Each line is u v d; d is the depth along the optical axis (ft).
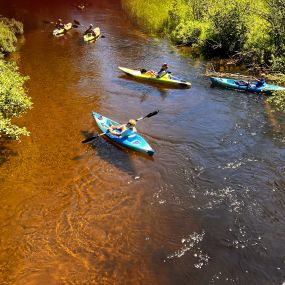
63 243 24.03
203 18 69.56
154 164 32.37
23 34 73.36
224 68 56.59
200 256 23.35
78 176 30.48
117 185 29.60
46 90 47.09
